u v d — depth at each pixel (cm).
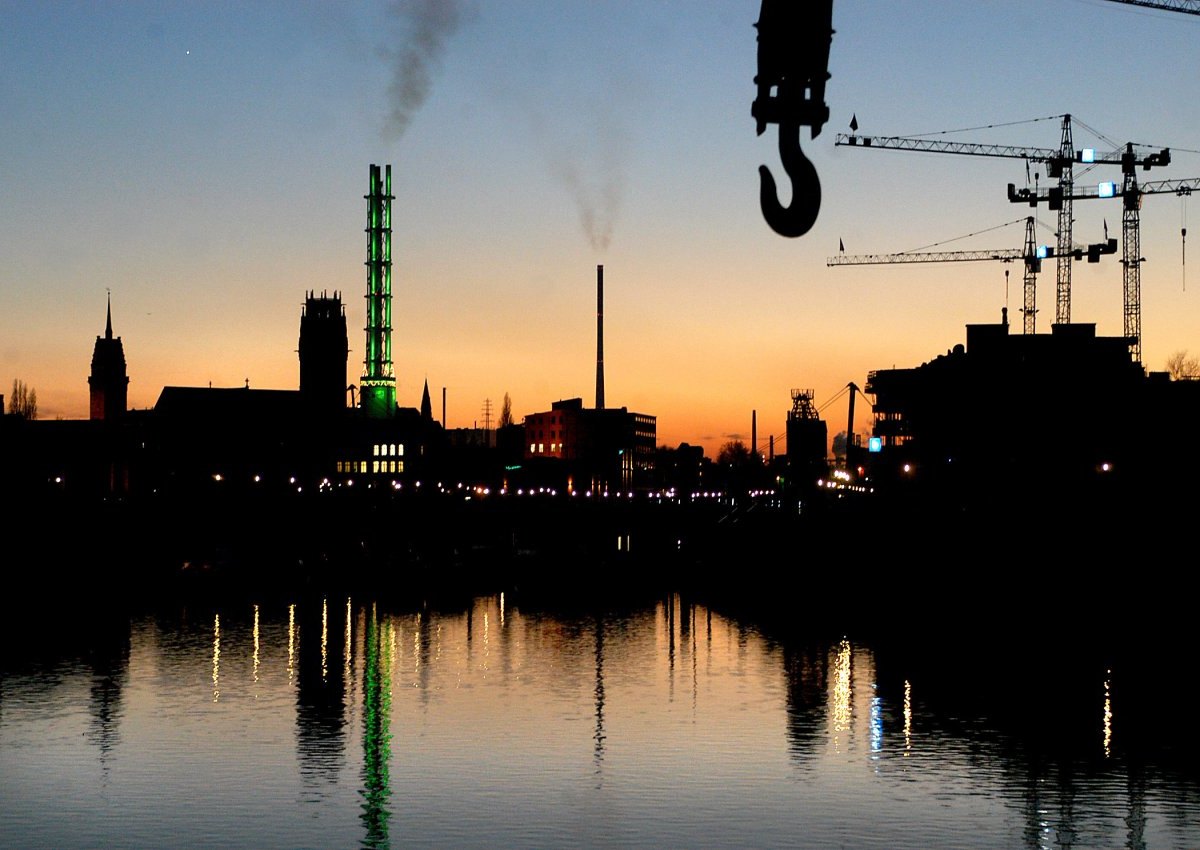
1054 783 8712
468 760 9619
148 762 9594
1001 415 19438
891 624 16625
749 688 12456
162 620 17812
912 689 12088
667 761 9525
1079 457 18850
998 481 19088
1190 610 13975
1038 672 12731
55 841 7606
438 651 15238
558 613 19025
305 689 12662
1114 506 15900
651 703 11812
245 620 17975
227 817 8100
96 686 12731
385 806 8338
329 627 17338
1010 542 16388
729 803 8369
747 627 16988
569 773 9181
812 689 12294
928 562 17775
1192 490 15675
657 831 7750
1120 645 14262
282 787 8844
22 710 11538
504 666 14100
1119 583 14938
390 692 12525
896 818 7981
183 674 13475
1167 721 10506
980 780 8862
